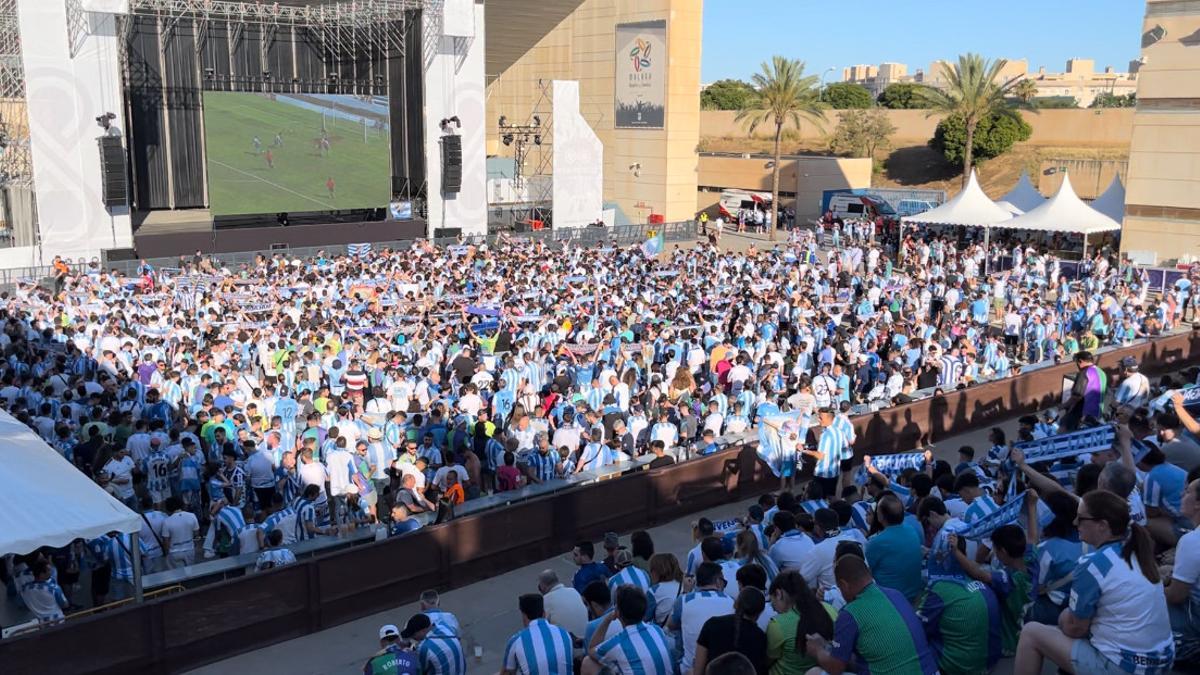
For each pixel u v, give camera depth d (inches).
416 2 1770.4
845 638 242.5
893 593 247.8
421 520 542.3
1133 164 1608.0
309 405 717.3
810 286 1282.0
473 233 1894.7
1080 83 7362.2
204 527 598.9
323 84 1891.0
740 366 796.0
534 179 2204.7
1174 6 1528.1
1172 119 1556.3
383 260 1358.3
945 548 343.3
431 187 1839.3
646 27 2315.5
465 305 1084.5
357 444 587.8
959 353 839.7
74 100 1494.8
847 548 319.9
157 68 1723.7
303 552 497.0
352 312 1025.5
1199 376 655.8
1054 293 1336.1
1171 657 224.8
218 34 1795.0
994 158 2940.5
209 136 1617.9
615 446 629.0
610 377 715.4
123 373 766.5
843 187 2640.3
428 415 669.9
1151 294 1430.9
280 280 1171.3
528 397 741.9
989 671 302.4
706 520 414.6
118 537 491.5
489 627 484.4
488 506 556.4
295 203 1710.1
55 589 447.2
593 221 2158.0
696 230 2235.5
